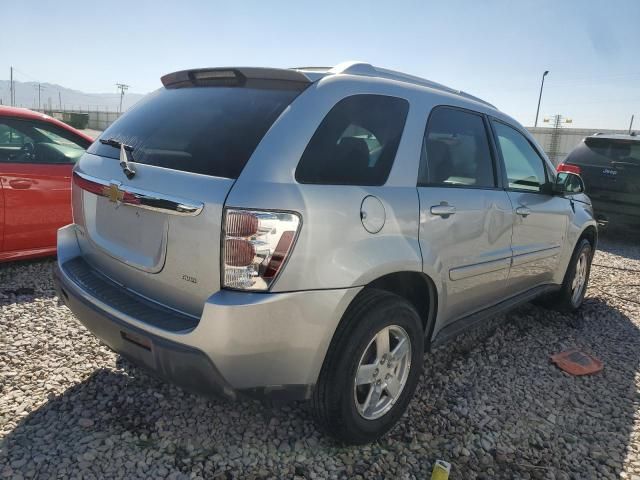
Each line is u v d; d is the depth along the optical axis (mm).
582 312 5051
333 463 2510
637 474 2621
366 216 2398
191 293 2215
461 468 2561
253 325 2076
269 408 2904
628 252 8180
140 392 2977
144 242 2398
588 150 8945
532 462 2654
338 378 2365
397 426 2865
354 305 2430
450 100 3189
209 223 2096
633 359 4004
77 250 2988
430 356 3771
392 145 2674
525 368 3713
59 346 3463
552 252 4250
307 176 2240
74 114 49281
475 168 3303
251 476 2375
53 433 2566
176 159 2336
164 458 2443
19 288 4457
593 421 3076
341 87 2514
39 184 4805
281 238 2090
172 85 3039
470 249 3129
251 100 2469
